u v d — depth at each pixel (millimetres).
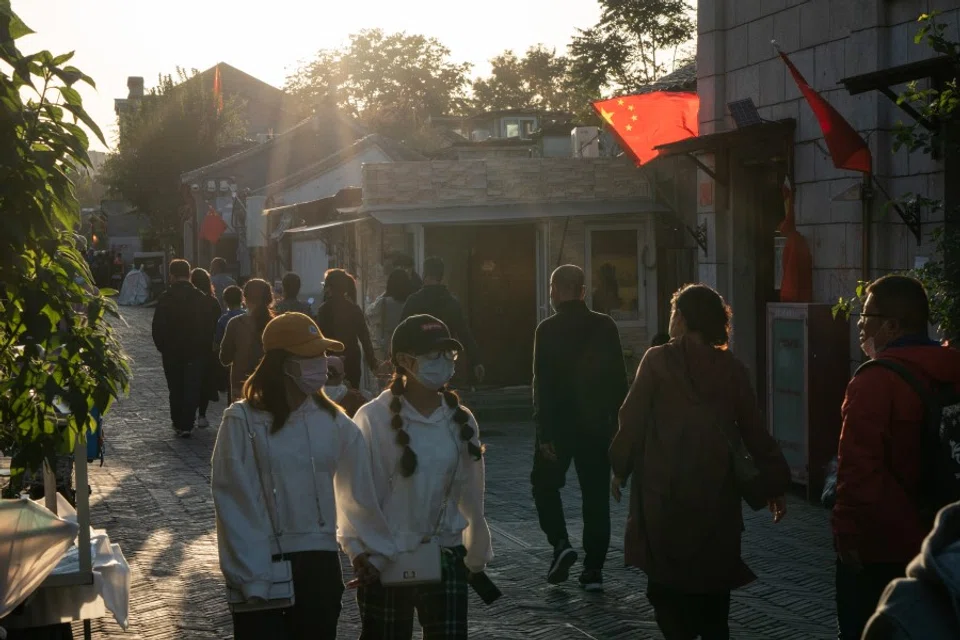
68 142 4012
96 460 11969
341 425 4305
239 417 4188
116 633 6156
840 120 9961
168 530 8719
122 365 4352
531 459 11961
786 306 10203
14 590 4223
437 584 4395
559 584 7133
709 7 13156
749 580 4949
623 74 56656
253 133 78750
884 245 10250
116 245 60594
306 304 13242
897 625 1891
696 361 4938
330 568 4207
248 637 4090
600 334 7039
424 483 4383
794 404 10117
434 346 4422
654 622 6277
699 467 4863
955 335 7895
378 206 16047
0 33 3830
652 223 16203
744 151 12414
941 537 1906
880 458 4133
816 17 11273
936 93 8320
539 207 16016
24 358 4074
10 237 3828
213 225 36469
